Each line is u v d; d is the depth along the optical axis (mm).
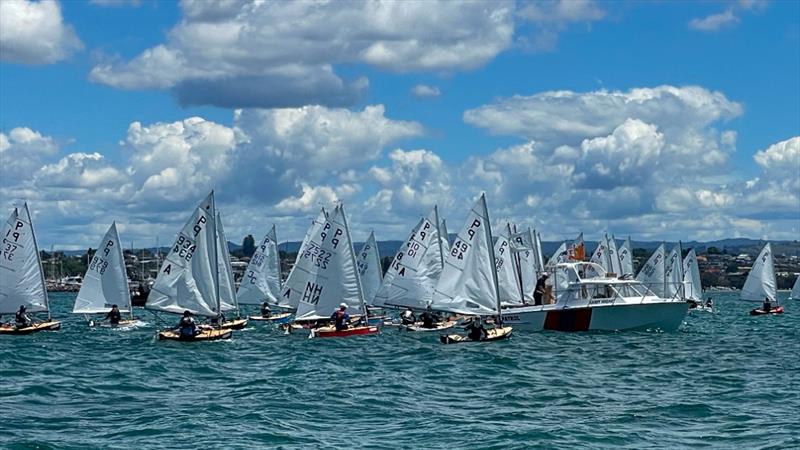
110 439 29750
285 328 72500
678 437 30281
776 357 54906
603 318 69562
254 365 50250
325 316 68750
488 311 64625
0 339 66000
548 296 75688
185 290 67938
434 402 37562
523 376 45719
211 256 68250
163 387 41469
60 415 34062
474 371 47531
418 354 55844
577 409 35781
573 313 70000
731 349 59375
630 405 36688
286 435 30469
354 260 69062
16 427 31734
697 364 50969
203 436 30203
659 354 56031
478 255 64812
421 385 42344
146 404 36562
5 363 50219
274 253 99625
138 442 29312
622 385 42625
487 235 64812
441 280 65375
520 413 34875
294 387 41031
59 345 61188
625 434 30703
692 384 42938
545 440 29734
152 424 32125
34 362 50969
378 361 52125
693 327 84812
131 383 42531
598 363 51219
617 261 125125
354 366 49656
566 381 44000
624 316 69625
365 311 69438
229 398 38062
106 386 41562
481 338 63438
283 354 56031
